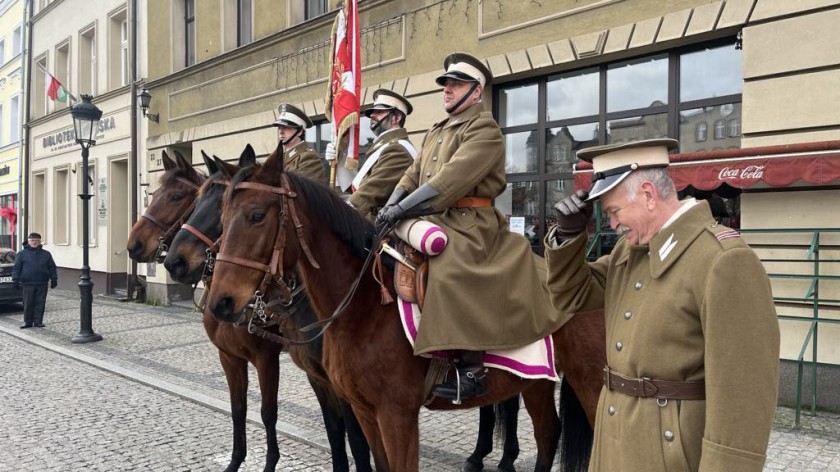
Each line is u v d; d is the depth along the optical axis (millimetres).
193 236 3771
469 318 2859
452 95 3283
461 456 4883
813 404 5477
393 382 2936
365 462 3877
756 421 1616
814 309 5496
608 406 2029
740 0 6027
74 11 19828
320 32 10906
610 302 2152
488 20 8242
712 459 1628
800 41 5684
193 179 4844
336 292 3039
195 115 13945
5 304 15609
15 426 5637
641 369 1873
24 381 7508
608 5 7078
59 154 20891
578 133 7785
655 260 1887
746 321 1651
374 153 4402
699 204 1897
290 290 3240
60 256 20766
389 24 9539
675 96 6863
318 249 3012
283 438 5332
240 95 12742
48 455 4887
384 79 9641
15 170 24797
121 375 7742
